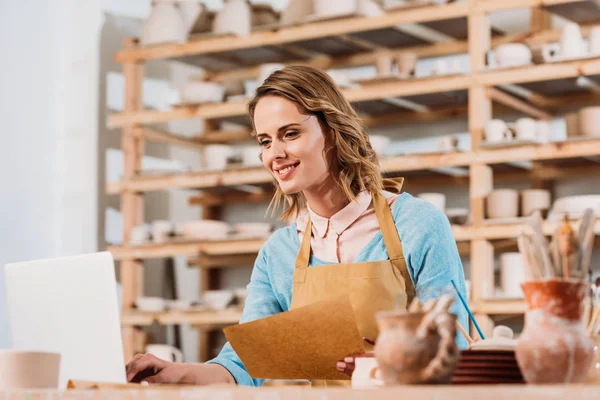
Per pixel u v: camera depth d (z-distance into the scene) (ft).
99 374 5.95
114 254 16.08
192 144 17.16
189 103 15.75
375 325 6.56
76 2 17.84
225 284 16.78
